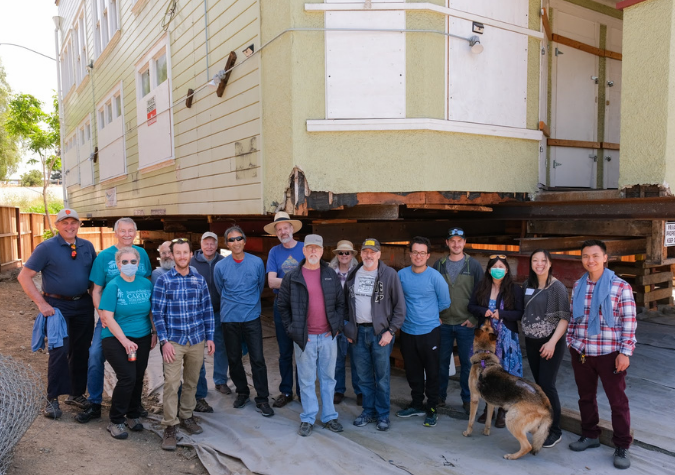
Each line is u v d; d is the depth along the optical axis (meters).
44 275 4.63
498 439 4.20
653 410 4.62
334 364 4.50
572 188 6.79
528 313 4.05
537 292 4.03
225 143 6.04
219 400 5.26
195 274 4.43
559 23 6.59
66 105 17.94
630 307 3.64
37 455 3.78
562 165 6.65
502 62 5.34
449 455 3.93
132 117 9.89
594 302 3.75
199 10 6.62
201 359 4.45
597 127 7.08
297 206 4.74
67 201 18.39
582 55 6.86
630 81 4.58
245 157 5.58
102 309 4.12
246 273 4.82
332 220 5.73
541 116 5.84
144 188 9.29
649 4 4.41
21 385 3.71
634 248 5.63
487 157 5.32
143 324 4.31
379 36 4.77
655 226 5.06
